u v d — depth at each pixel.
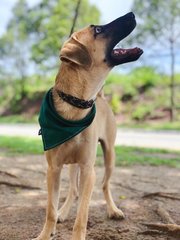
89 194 1.05
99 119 1.23
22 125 8.05
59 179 1.09
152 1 7.16
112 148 1.34
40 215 1.32
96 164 2.44
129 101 8.31
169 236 1.12
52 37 8.80
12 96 10.91
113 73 8.91
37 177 1.94
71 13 8.66
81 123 1.03
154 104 8.02
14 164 2.32
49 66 9.41
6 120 9.70
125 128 6.66
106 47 1.04
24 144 3.43
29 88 10.51
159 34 7.44
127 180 1.96
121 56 1.04
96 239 1.10
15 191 1.65
